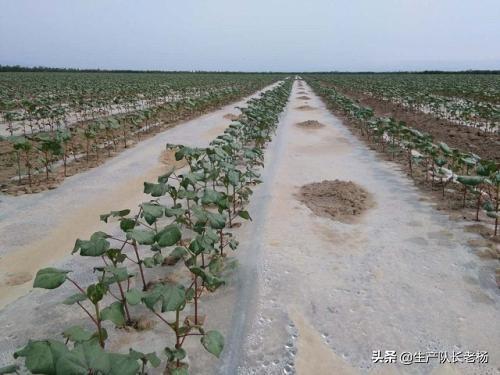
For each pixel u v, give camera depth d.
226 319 4.42
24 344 4.07
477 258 5.60
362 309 4.57
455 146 13.58
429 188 8.77
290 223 7.01
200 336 4.15
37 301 4.85
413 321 4.36
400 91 27.72
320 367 3.75
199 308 4.62
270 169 10.70
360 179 9.79
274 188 8.98
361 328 4.26
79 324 4.37
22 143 8.48
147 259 4.91
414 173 10.09
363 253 5.89
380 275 5.27
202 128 17.30
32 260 5.87
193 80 51.31
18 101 20.98
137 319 4.43
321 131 17.06
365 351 3.95
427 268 5.41
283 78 81.62
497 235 6.20
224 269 5.42
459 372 3.67
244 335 4.15
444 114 21.31
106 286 3.71
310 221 7.11
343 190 8.65
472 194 8.16
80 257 5.95
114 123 11.88
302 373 3.68
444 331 4.19
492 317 4.39
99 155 11.95
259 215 7.37
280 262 5.59
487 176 6.74
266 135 12.12
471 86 34.00
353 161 11.69
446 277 5.18
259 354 3.90
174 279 5.20
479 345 3.99
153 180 9.85
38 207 7.82
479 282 5.05
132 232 3.97
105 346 4.01
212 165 7.88
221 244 5.72
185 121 19.16
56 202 8.12
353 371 3.71
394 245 6.12
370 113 15.17
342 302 4.71
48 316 4.54
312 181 9.68
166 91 29.38
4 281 5.32
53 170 10.27
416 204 7.85
